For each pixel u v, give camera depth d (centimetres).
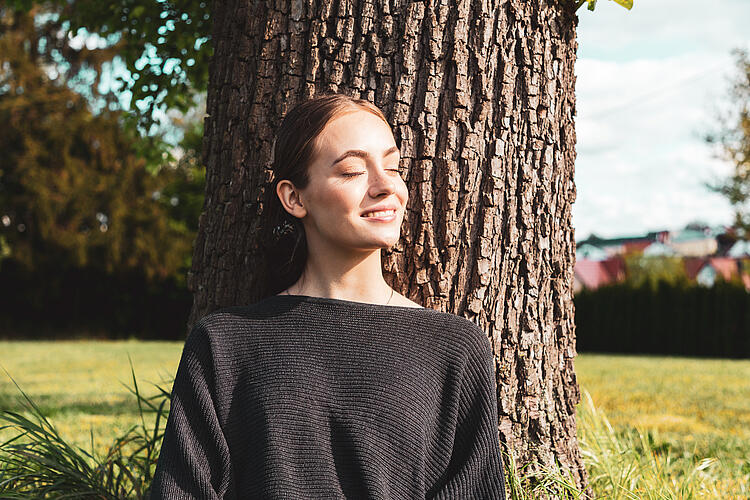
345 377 161
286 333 166
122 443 268
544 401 222
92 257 2198
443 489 157
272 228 189
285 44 212
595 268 3300
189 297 2291
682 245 3519
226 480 155
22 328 2248
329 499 152
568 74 228
